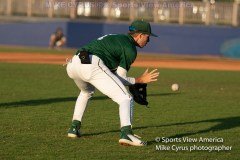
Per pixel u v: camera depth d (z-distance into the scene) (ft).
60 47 321.11
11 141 75.31
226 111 110.42
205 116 102.94
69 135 79.25
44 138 78.02
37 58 243.81
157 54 307.78
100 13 334.65
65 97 122.42
